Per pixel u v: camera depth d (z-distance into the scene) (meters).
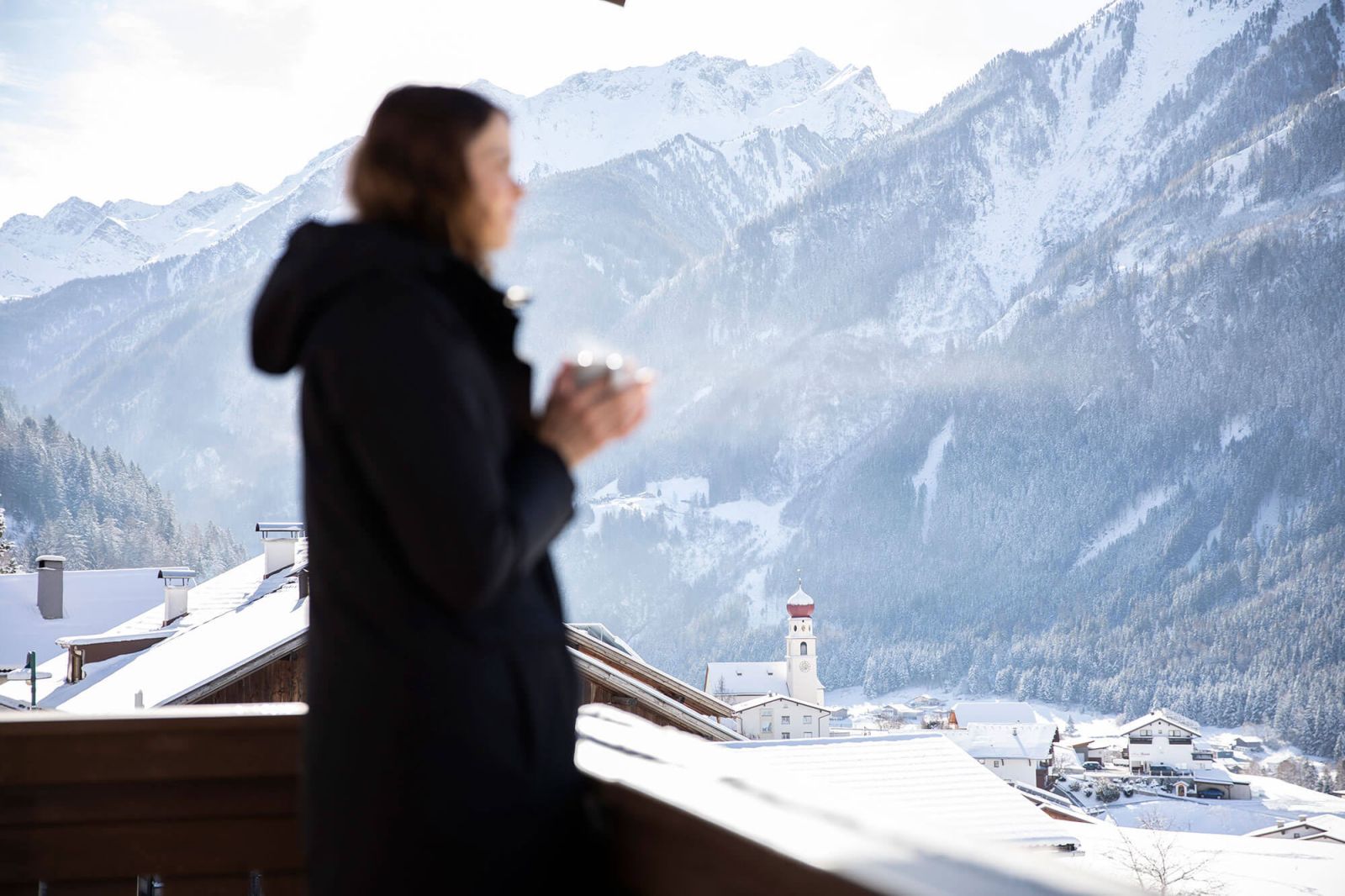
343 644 1.05
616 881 1.13
